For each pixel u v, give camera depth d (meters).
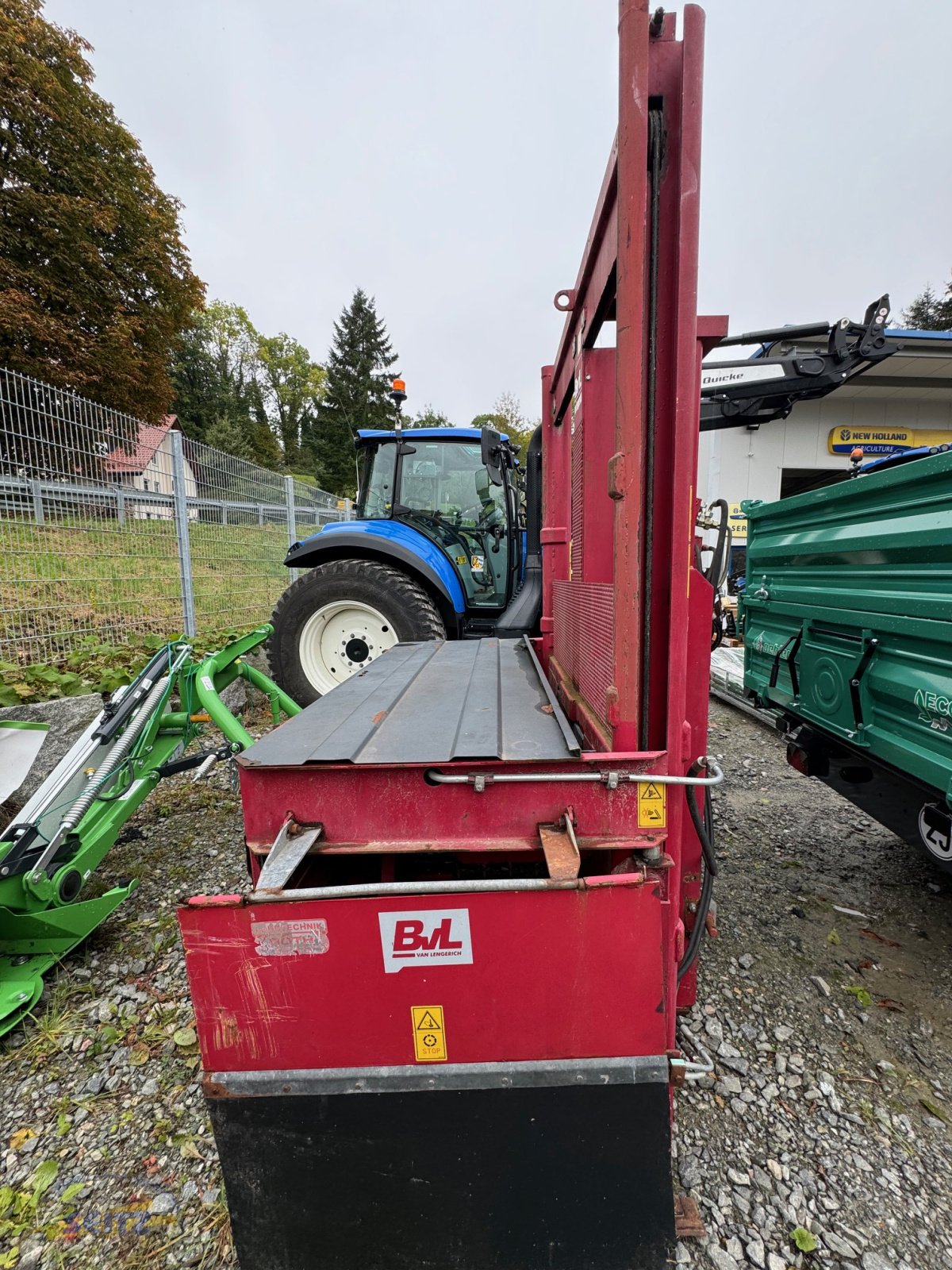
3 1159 1.36
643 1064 1.01
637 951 0.99
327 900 0.97
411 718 1.43
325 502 9.99
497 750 1.14
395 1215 1.05
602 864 1.30
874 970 2.01
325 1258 1.07
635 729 1.15
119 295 15.21
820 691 2.45
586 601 1.52
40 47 14.12
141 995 1.84
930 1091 1.56
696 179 1.00
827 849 2.83
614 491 1.10
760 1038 1.71
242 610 5.98
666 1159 1.03
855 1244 1.20
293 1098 1.01
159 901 2.32
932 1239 1.21
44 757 3.18
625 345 1.03
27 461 3.64
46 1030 1.70
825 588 2.43
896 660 1.95
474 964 0.99
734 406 2.83
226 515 5.76
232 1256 1.17
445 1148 1.03
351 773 1.11
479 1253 1.06
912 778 1.93
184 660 2.54
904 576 1.90
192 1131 1.42
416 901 0.97
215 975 0.99
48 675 3.45
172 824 2.95
